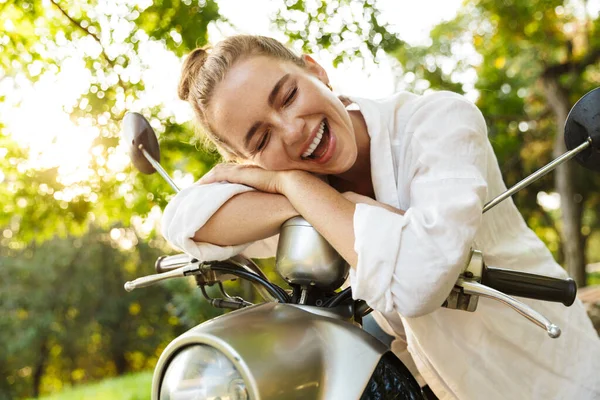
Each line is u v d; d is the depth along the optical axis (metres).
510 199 1.35
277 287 1.14
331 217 1.04
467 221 0.99
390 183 1.22
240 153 1.27
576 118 1.07
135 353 22.72
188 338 0.86
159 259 1.31
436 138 1.14
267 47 1.20
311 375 0.85
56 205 5.69
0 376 20.98
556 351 1.25
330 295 1.11
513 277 0.98
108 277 21.41
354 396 0.85
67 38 5.19
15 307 20.44
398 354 1.45
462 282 0.96
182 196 1.22
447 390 1.27
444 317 1.16
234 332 0.85
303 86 1.17
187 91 1.33
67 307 21.09
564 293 0.96
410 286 0.96
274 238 1.42
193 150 5.12
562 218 10.23
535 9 9.81
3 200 5.71
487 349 1.19
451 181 1.06
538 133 12.36
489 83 12.24
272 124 1.16
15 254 21.36
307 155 1.18
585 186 13.25
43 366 21.66
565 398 1.24
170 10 5.00
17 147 5.47
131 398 9.47
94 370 22.41
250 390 0.80
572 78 10.15
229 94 1.16
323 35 4.46
